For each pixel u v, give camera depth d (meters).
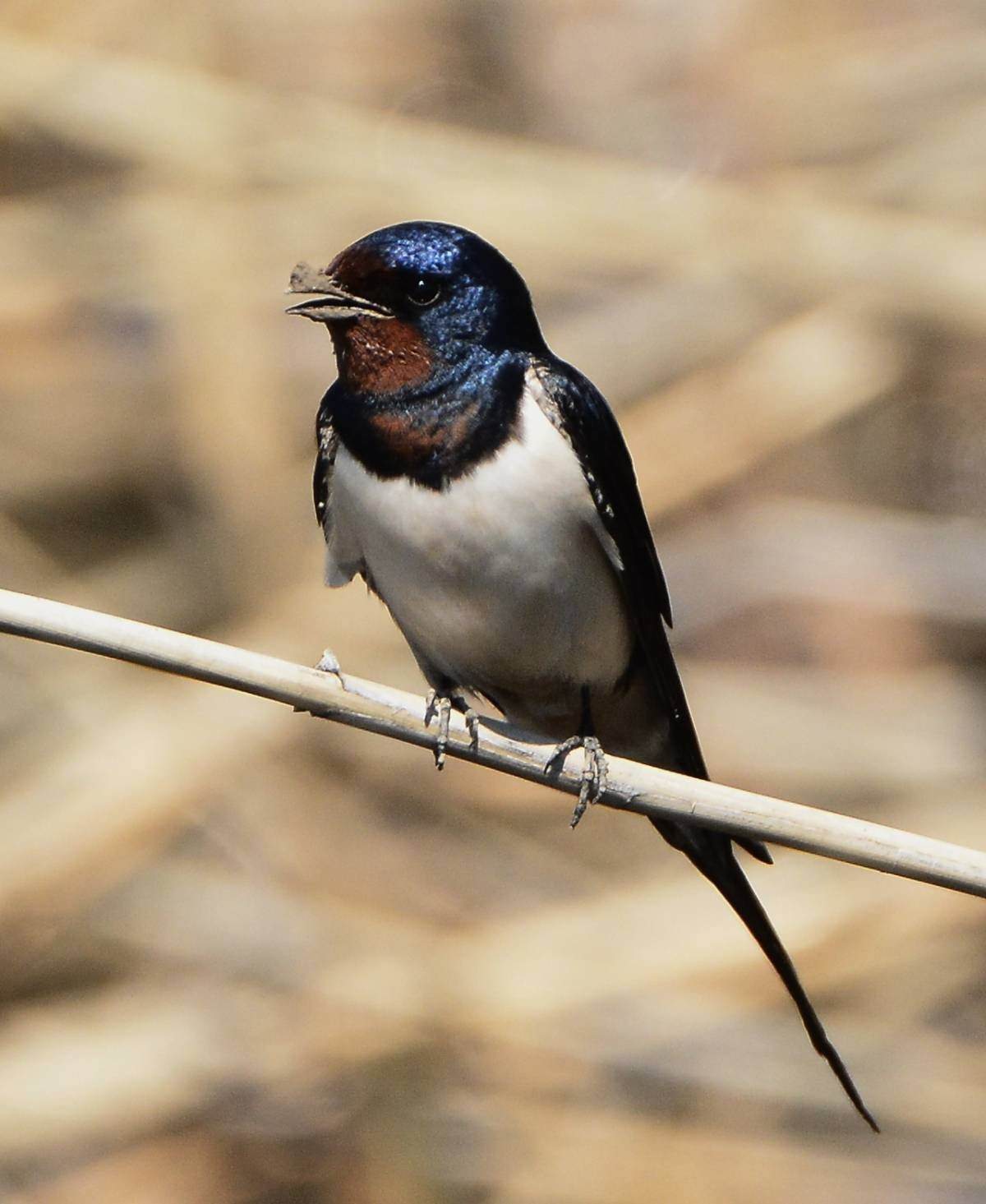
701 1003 12.16
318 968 12.50
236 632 13.72
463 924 12.93
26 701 13.34
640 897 12.57
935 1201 11.45
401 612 8.12
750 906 8.01
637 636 8.40
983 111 15.24
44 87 14.74
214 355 14.36
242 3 16.25
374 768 13.64
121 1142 11.91
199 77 14.91
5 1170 11.74
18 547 14.34
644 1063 11.90
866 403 14.08
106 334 15.05
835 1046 12.07
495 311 7.82
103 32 15.66
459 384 7.70
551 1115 11.75
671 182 14.67
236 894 12.86
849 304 14.21
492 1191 11.48
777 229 14.40
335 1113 11.96
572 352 14.30
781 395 14.02
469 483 7.68
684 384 14.17
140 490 14.72
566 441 7.81
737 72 16.62
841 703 13.92
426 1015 12.12
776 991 12.19
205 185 14.62
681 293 14.40
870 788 13.45
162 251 14.58
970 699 13.99
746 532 14.78
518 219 14.45
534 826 13.62
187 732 12.74
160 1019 12.28
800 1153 11.67
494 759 7.32
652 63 16.89
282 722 12.96
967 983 12.36
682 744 8.63
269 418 14.33
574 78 16.84
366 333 7.69
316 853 13.19
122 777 12.62
